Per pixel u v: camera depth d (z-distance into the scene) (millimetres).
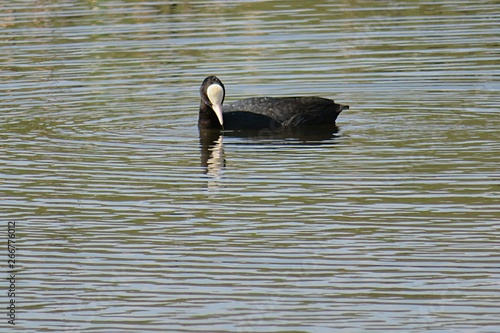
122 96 20594
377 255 12320
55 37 25109
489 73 21234
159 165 16219
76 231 13461
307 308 11172
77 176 15703
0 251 12961
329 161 16156
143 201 14508
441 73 21344
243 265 12258
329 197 14375
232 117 18641
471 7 27266
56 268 12398
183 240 13047
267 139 17766
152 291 11703
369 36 24516
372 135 17594
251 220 13602
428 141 17000
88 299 11617
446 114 18656
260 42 24172
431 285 11531
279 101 18766
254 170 15805
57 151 17062
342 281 11734
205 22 26312
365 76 21391
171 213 13984
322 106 18688
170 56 23234
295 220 13539
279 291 11570
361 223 13328
